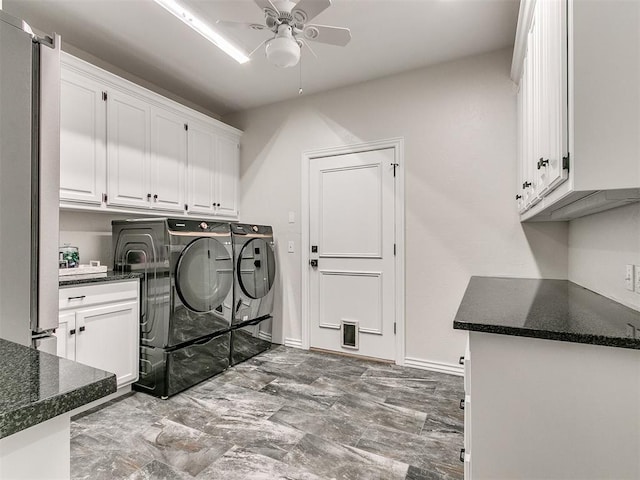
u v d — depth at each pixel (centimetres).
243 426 205
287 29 183
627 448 100
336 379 276
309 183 356
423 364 299
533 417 109
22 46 132
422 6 220
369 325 325
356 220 332
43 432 54
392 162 314
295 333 364
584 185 104
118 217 299
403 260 307
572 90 105
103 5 217
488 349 114
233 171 385
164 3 214
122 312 243
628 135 100
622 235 147
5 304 126
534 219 244
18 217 130
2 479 49
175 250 249
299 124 361
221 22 190
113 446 184
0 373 58
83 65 238
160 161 298
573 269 237
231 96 357
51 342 142
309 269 356
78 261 250
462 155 286
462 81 285
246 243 322
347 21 234
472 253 282
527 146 202
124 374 243
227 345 297
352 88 332
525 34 197
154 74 309
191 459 174
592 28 103
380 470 166
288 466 169
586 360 104
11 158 128
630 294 140
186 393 250
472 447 115
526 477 110
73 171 235
